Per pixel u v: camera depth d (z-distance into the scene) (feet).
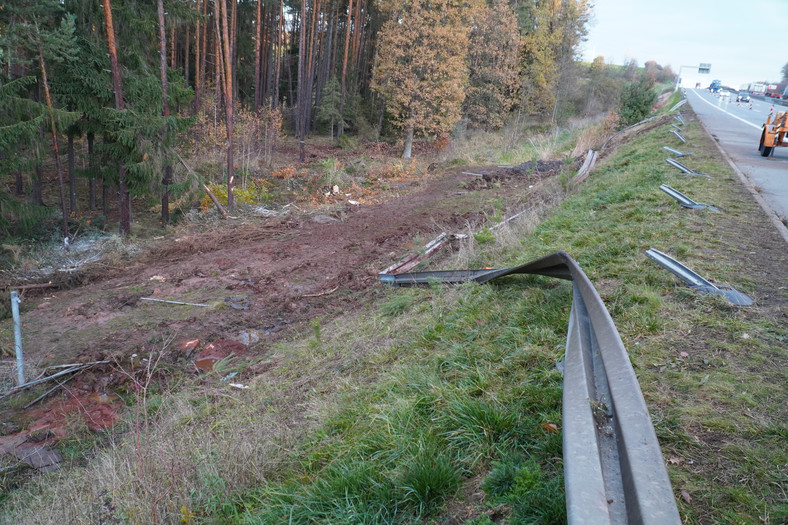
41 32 36.83
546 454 8.77
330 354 19.17
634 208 25.18
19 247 37.60
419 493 8.66
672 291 14.85
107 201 50.26
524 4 128.47
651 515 5.23
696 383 10.02
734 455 7.95
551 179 51.11
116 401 20.48
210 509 10.34
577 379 8.63
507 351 13.24
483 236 28.76
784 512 6.72
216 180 61.98
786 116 45.50
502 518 7.58
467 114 115.75
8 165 37.52
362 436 11.12
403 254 35.96
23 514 12.99
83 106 41.32
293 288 31.19
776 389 9.61
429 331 16.76
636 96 89.10
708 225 21.39
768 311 13.07
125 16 41.98
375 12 132.67
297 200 58.23
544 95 130.00
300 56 88.79
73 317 27.81
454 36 89.61
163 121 43.70
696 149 45.37
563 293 16.03
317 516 9.05
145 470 11.55
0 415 19.63
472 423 10.16
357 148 104.83
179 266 36.09
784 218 23.06
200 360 22.99
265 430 13.30
